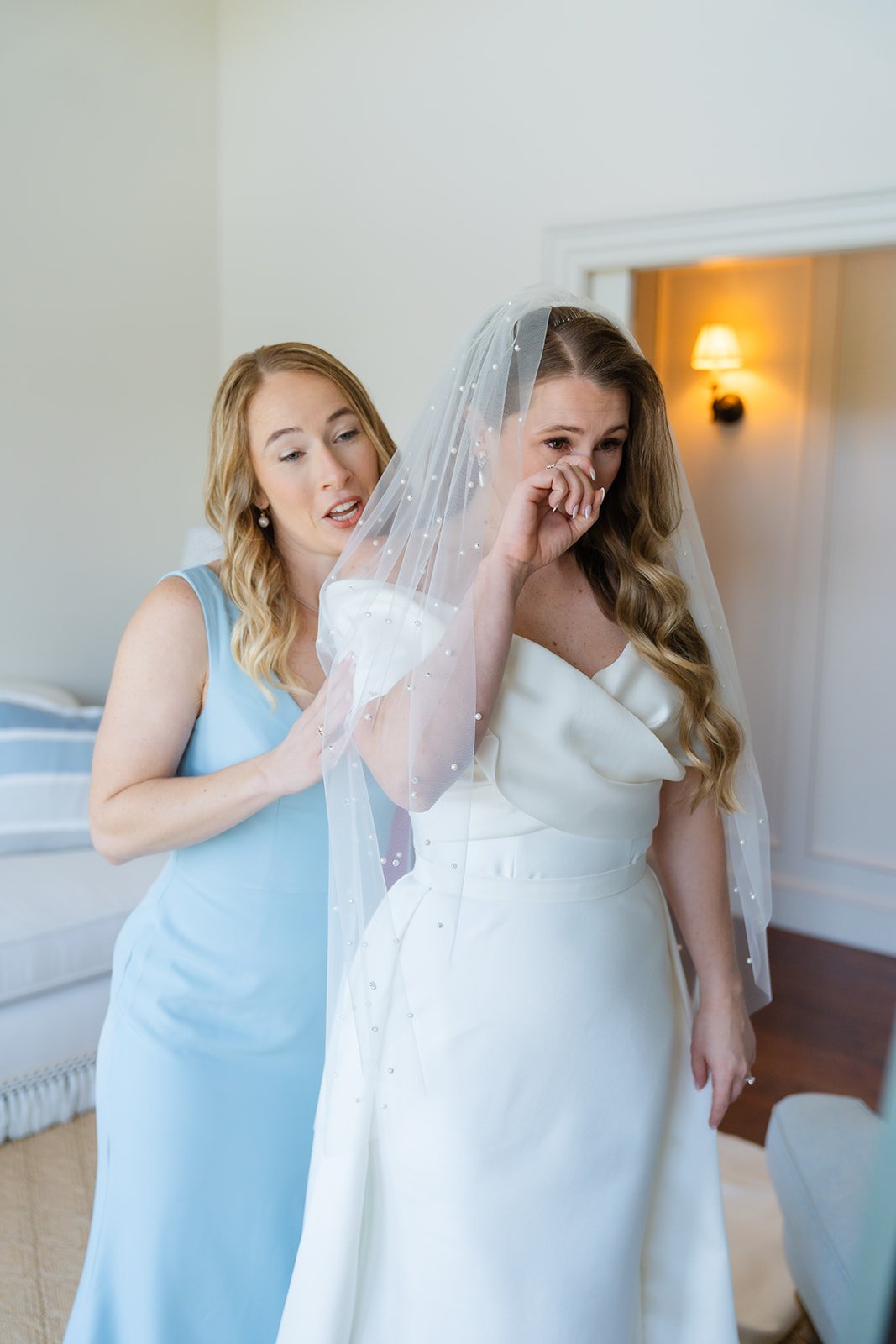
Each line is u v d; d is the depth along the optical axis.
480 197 3.37
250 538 1.48
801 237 2.84
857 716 4.20
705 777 1.29
